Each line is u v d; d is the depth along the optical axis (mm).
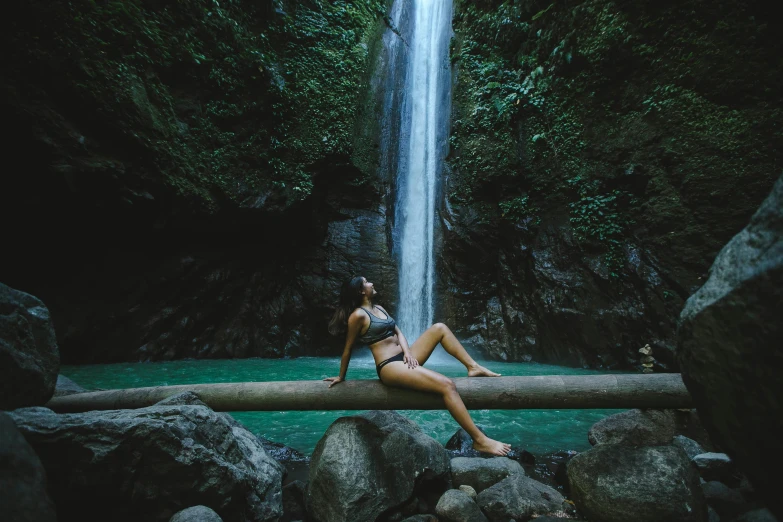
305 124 13188
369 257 13844
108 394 3648
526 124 12820
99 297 11109
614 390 3098
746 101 9234
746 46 9227
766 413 1365
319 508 2680
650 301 9711
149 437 2174
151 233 11156
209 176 11414
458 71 14594
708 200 9273
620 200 10820
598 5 11320
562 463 3379
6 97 7785
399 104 15938
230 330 13023
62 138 8523
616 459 2578
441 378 2994
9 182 8539
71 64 8539
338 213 14242
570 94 11977
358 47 14875
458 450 3924
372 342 3199
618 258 10469
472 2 15133
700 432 3570
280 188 12492
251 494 2629
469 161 13320
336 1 15453
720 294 1412
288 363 11453
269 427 4910
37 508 1514
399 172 15508
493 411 5500
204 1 11414
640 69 10664
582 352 10844
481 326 13078
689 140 9688
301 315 13664
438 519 2697
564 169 11812
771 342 1287
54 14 8367
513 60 13867
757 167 8852
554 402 3133
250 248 13383
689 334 1561
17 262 10086
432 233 14227
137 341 11453
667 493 2373
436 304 13695
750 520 2264
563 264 11383
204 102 11641
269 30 13438
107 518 2221
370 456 2816
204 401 3430
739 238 1484
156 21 10414
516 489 2826
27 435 2023
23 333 2377
